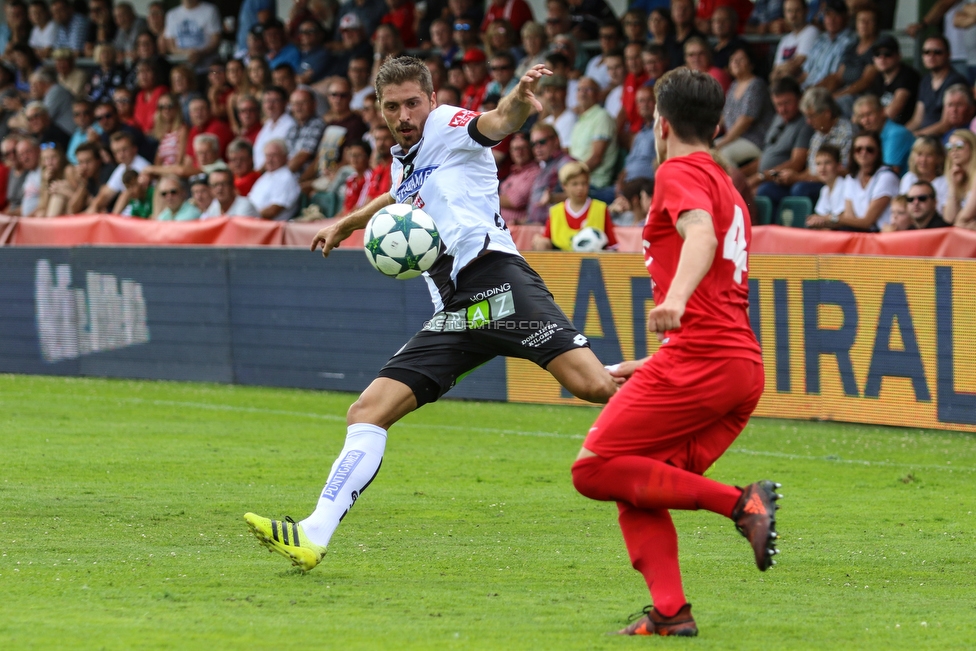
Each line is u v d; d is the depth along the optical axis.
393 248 16.95
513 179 42.72
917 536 19.77
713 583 16.55
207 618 14.05
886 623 14.14
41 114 55.22
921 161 33.94
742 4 46.03
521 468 25.98
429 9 53.22
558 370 16.67
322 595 15.39
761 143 41.06
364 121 48.03
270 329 38.38
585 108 42.84
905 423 29.25
